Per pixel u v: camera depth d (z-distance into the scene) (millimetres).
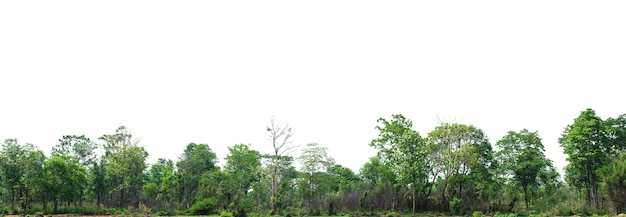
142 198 74250
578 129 57094
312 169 70188
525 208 62031
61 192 63031
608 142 56750
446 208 63719
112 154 72250
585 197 64375
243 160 76000
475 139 65500
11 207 63625
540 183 67188
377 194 67562
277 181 69812
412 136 61250
